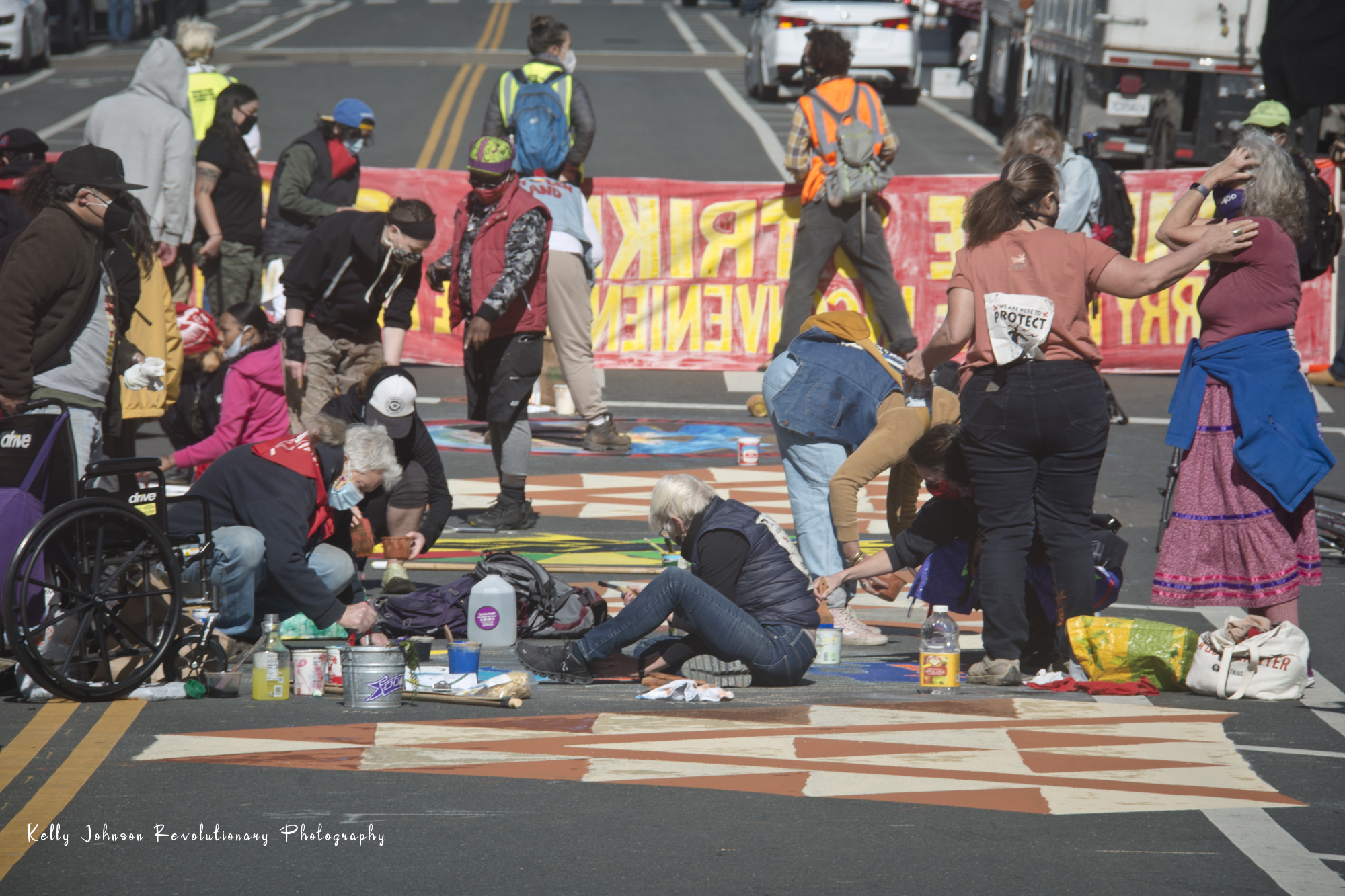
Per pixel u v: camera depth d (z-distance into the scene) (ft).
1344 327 122.93
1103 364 131.03
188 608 54.13
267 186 127.75
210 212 112.37
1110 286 51.16
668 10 499.10
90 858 35.60
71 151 57.00
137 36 374.22
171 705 50.26
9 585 47.24
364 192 129.70
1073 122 167.22
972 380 52.24
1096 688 53.21
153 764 42.75
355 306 80.48
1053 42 183.11
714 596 53.16
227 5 505.66
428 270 85.97
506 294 79.05
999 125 248.11
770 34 278.05
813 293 121.19
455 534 80.89
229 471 56.24
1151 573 75.56
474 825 37.96
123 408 62.03
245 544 55.21
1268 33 150.00
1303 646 52.26
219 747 44.47
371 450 58.44
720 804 39.68
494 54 363.97
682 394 123.34
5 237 75.15
